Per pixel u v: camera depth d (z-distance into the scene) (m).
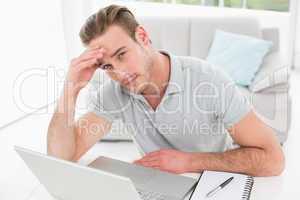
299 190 0.96
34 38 3.36
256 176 1.04
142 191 0.93
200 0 4.12
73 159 1.22
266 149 1.06
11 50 3.04
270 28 3.00
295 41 4.25
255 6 4.08
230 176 1.00
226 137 1.30
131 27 1.03
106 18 1.00
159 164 1.08
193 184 0.96
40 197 0.97
